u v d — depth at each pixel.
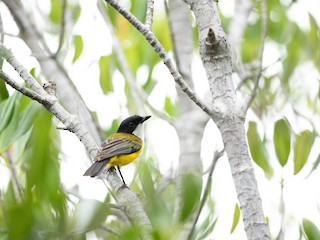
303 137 13.23
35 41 14.16
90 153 11.96
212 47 9.66
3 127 11.63
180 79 9.45
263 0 12.03
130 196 10.23
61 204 8.86
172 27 14.80
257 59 17.12
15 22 14.17
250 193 8.96
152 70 16.25
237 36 15.04
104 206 9.13
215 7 9.96
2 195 11.79
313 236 10.62
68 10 16.41
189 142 13.75
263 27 11.54
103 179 12.84
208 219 10.68
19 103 12.27
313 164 13.08
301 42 17.47
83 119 13.98
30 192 9.68
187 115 14.30
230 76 9.65
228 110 9.41
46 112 11.77
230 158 9.21
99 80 15.84
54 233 8.60
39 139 11.69
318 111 17.06
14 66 10.97
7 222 8.39
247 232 8.78
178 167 13.23
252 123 13.80
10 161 12.27
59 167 12.60
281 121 13.25
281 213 11.80
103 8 15.65
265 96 16.12
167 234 9.06
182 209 9.45
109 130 15.70
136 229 8.42
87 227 8.85
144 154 14.45
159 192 11.45
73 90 13.87
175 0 15.76
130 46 16.41
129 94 15.98
